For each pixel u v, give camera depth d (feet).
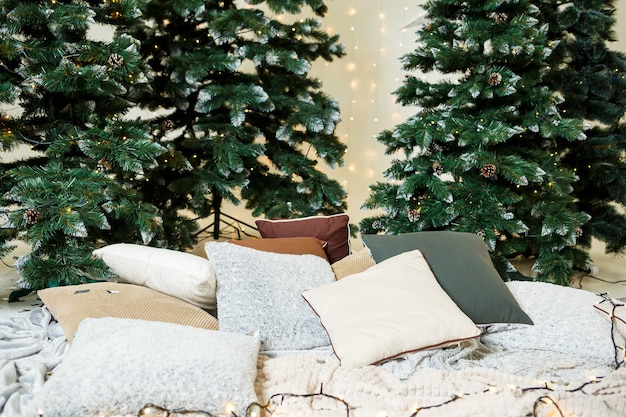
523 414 3.73
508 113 9.55
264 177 11.67
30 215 7.50
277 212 10.72
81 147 8.19
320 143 11.21
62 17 7.95
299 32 11.15
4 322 6.10
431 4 10.39
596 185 11.16
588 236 10.93
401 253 6.25
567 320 5.73
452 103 9.63
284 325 5.32
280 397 4.00
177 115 11.46
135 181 10.52
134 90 10.48
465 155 9.32
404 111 16.05
